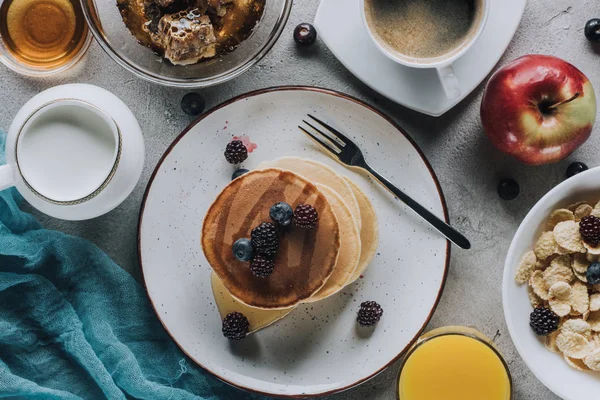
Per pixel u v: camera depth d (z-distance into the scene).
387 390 0.85
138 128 0.79
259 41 0.82
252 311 0.82
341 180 0.81
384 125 0.82
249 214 0.79
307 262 0.78
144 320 0.84
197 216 0.83
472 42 0.77
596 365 0.78
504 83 0.79
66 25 0.83
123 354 0.83
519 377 0.85
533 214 0.78
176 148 0.82
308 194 0.78
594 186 0.78
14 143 0.77
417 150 0.81
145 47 0.82
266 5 0.82
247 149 0.83
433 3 0.79
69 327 0.83
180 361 0.84
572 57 0.84
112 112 0.78
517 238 0.78
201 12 0.80
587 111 0.78
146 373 0.84
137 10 0.81
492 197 0.84
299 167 0.81
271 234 0.76
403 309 0.83
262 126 0.83
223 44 0.82
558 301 0.79
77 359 0.83
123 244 0.85
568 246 0.78
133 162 0.78
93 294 0.84
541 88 0.78
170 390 0.83
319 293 0.80
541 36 0.84
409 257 0.83
